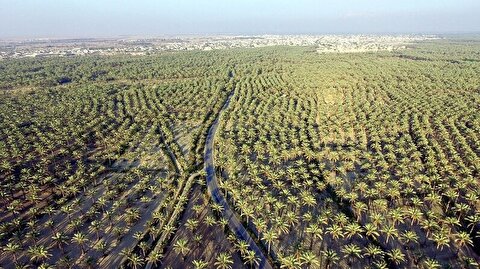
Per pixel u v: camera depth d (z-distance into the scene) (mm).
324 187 157000
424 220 131750
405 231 131500
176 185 170875
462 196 147000
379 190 149000
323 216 132875
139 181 175875
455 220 127250
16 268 115812
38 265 123750
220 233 136375
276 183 157750
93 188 168875
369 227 127438
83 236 129625
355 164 180750
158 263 123500
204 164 191625
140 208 155000
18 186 160625
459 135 194250
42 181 167625
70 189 160750
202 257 125438
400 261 119125
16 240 131625
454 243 127562
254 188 160625
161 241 133500
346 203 149375
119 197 162375
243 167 179625
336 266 119000
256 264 120500
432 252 124125
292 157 185875
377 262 117250
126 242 135000
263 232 129250
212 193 163750
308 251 119562
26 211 150875
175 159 197750
